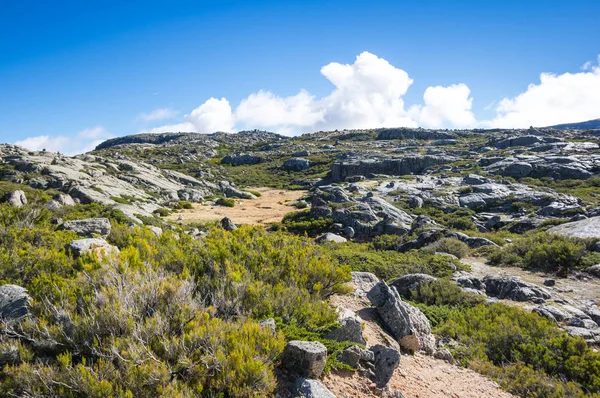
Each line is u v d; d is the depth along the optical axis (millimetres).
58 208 21750
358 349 5445
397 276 13031
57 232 9375
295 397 4125
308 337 5508
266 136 190125
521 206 33406
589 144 62656
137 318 4832
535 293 11797
